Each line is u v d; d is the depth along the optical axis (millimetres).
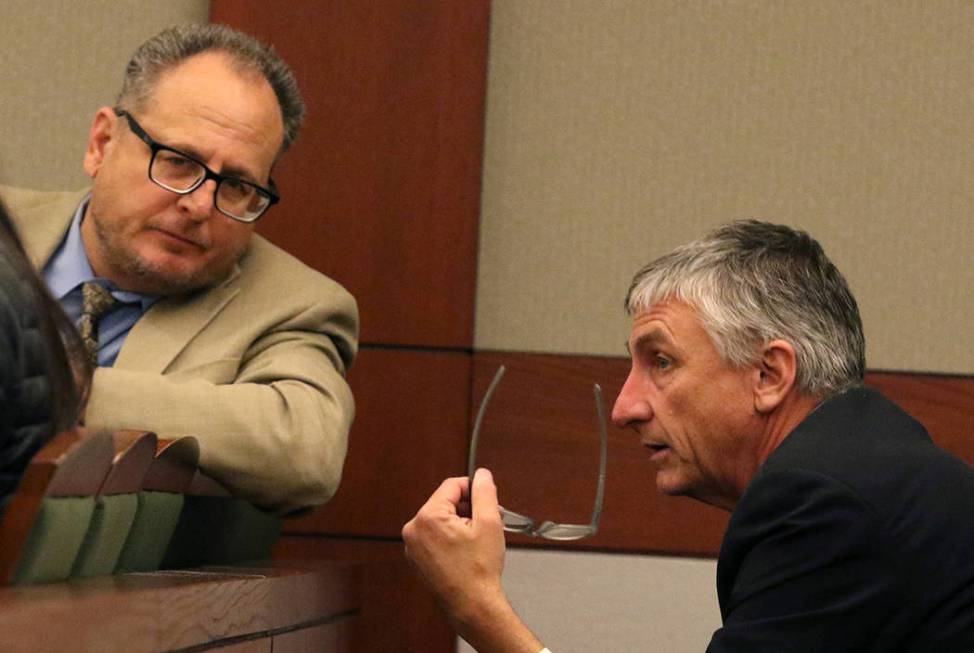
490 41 8547
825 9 8508
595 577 8281
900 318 8398
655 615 8250
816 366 4996
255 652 4762
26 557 3510
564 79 8547
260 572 5297
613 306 8469
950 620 4367
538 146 8531
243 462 6246
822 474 4504
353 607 6578
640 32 8547
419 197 8289
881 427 4793
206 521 5781
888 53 8477
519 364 8422
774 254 5129
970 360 8367
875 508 4430
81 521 3756
